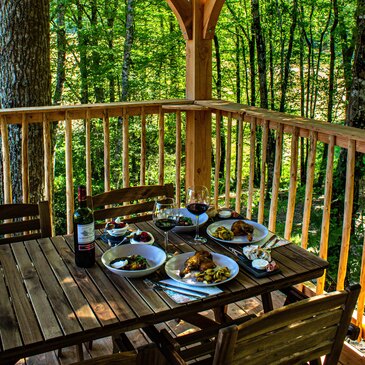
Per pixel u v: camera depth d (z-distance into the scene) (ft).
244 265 5.69
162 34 35.01
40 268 5.77
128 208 7.88
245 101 43.65
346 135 7.73
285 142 43.45
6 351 4.26
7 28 14.08
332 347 4.94
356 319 8.00
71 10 36.01
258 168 42.24
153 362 3.65
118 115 10.86
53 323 4.63
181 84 36.27
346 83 31.86
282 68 39.99
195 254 5.74
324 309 4.54
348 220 8.00
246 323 4.05
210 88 11.96
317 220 19.11
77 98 38.83
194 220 7.16
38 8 14.26
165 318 4.91
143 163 11.30
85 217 5.64
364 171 17.87
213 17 11.09
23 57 14.28
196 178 12.30
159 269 5.68
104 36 35.12
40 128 14.88
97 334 4.64
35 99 14.66
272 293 9.57
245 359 4.31
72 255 6.11
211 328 6.27
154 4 32.91
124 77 31.89
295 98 42.47
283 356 4.58
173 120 36.35
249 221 7.09
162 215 6.02
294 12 36.32
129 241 6.48
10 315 4.78
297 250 6.25
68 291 5.22
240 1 36.42
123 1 34.99
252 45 39.32
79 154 37.19
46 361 7.55
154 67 34.91
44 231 7.08
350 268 17.48
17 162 15.03
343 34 33.45
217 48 39.11
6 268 5.79
